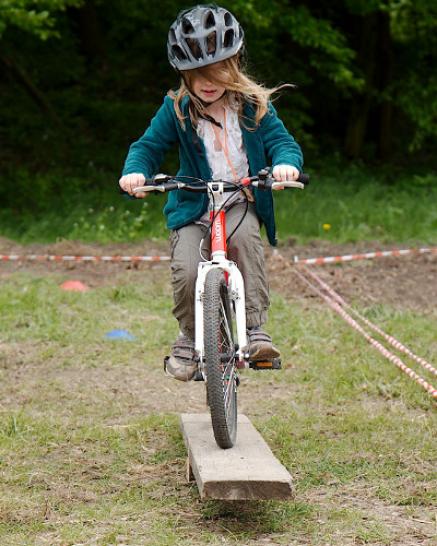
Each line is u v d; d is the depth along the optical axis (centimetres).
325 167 3148
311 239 2220
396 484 845
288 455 922
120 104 3344
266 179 771
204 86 786
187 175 839
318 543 721
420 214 2467
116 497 820
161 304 1577
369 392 1134
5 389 1152
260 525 757
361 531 736
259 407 1089
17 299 1567
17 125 3103
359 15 3219
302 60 3338
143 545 712
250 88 786
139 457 924
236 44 775
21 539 724
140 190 785
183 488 844
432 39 3128
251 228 819
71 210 2494
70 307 1548
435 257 1997
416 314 1530
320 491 833
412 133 3650
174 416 1052
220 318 774
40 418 1038
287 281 1745
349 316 1471
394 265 1925
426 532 742
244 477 717
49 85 3444
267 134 825
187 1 2969
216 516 776
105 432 993
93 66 3606
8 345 1345
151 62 3684
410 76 3112
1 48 3191
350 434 984
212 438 840
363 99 3344
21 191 2648
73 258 1944
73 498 818
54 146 3003
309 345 1327
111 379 1205
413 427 999
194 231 830
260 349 798
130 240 2227
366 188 2780
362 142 3403
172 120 829
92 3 3550
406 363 1229
